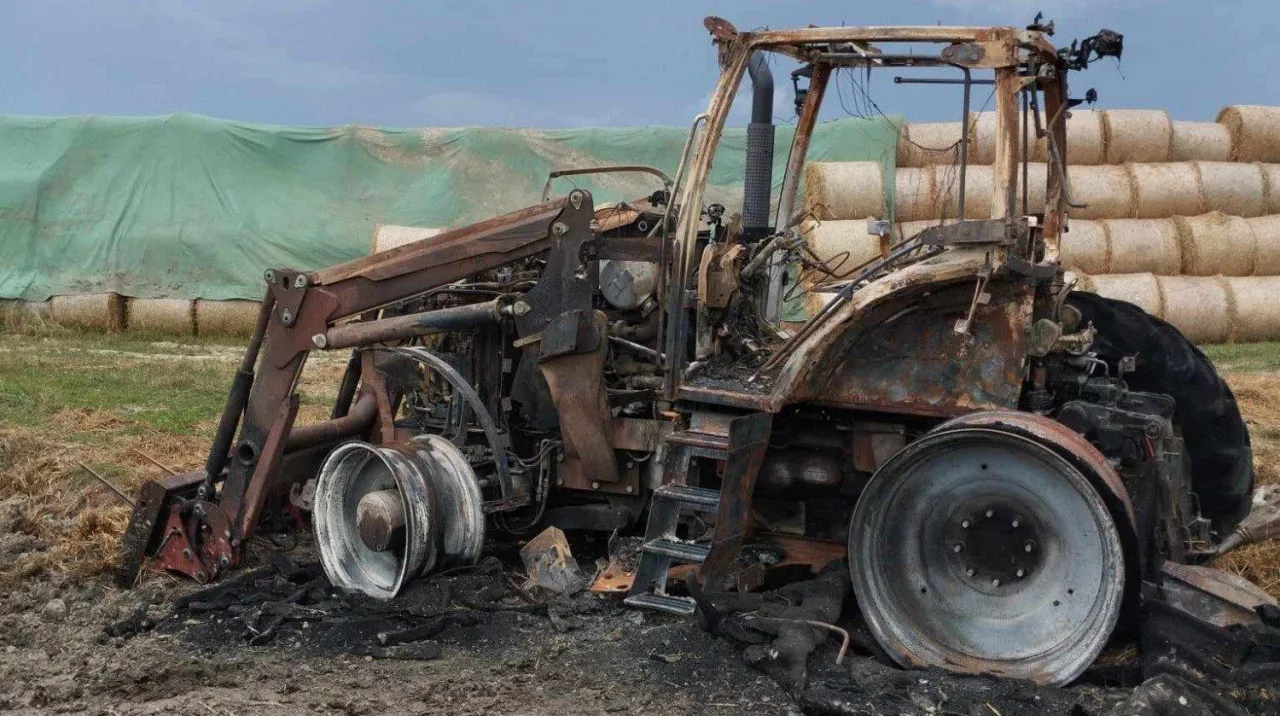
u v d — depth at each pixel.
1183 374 5.20
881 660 4.16
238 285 15.48
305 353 5.20
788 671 3.93
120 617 4.73
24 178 15.96
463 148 16.61
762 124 5.41
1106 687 3.88
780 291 5.68
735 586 4.64
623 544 5.03
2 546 5.51
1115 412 4.24
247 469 5.18
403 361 5.72
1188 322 14.85
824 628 4.14
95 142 16.33
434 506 4.80
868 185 14.38
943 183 14.38
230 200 15.98
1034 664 3.92
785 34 4.73
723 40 4.86
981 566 4.09
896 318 4.51
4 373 10.62
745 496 4.44
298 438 5.49
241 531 5.12
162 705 3.86
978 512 4.08
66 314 15.45
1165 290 14.85
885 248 8.41
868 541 4.20
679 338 4.77
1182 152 15.96
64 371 10.94
